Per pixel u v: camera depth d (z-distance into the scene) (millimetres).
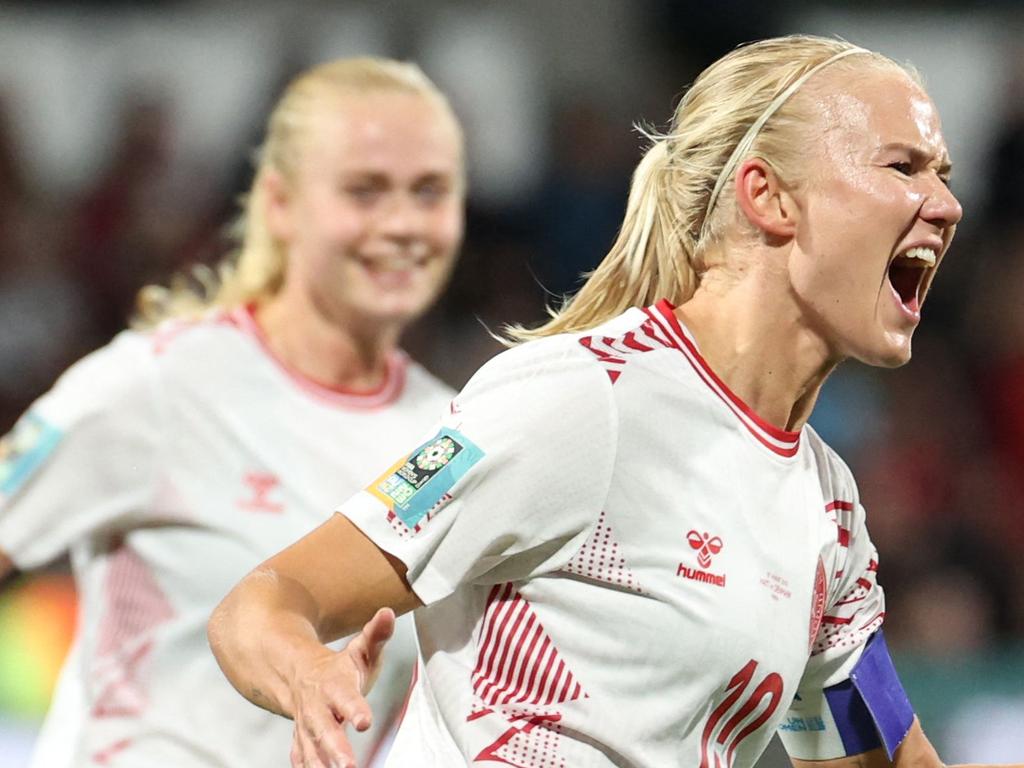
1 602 18547
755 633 8289
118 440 12680
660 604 8102
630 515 8047
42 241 30922
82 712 12789
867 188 8219
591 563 8070
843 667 9555
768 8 34406
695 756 8477
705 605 8156
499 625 8242
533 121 33500
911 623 25703
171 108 32500
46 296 30234
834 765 9883
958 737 20516
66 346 29781
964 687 20781
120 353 13031
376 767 13820
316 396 13250
